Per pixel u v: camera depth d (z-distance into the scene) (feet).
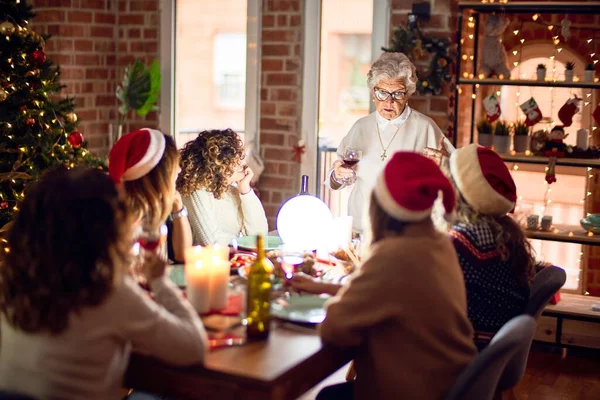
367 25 14.82
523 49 14.61
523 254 7.63
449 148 11.84
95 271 5.42
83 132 16.21
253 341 6.52
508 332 6.30
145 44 16.63
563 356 13.28
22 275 5.48
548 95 14.60
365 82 15.01
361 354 6.79
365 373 6.72
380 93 11.61
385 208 6.46
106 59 16.67
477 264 7.39
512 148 13.94
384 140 11.99
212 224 9.99
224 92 16.19
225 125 16.31
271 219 15.97
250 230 10.37
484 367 6.08
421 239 6.41
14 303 5.52
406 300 6.23
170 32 16.39
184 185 9.94
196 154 9.90
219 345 6.34
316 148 15.47
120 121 16.16
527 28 14.52
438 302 6.31
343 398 7.57
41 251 5.41
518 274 7.64
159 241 6.59
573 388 11.87
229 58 16.02
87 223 5.43
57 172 5.82
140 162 8.16
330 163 15.69
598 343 13.20
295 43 15.28
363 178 12.09
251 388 5.81
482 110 15.02
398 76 11.48
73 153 13.78
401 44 13.56
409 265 6.26
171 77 16.55
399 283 6.23
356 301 6.29
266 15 15.48
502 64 13.38
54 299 5.40
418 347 6.35
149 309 5.69
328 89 15.31
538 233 13.14
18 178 13.03
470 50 14.46
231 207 10.33
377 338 6.47
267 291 6.52
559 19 14.33
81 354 5.54
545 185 14.88
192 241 10.02
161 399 7.38
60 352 5.55
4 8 13.07
